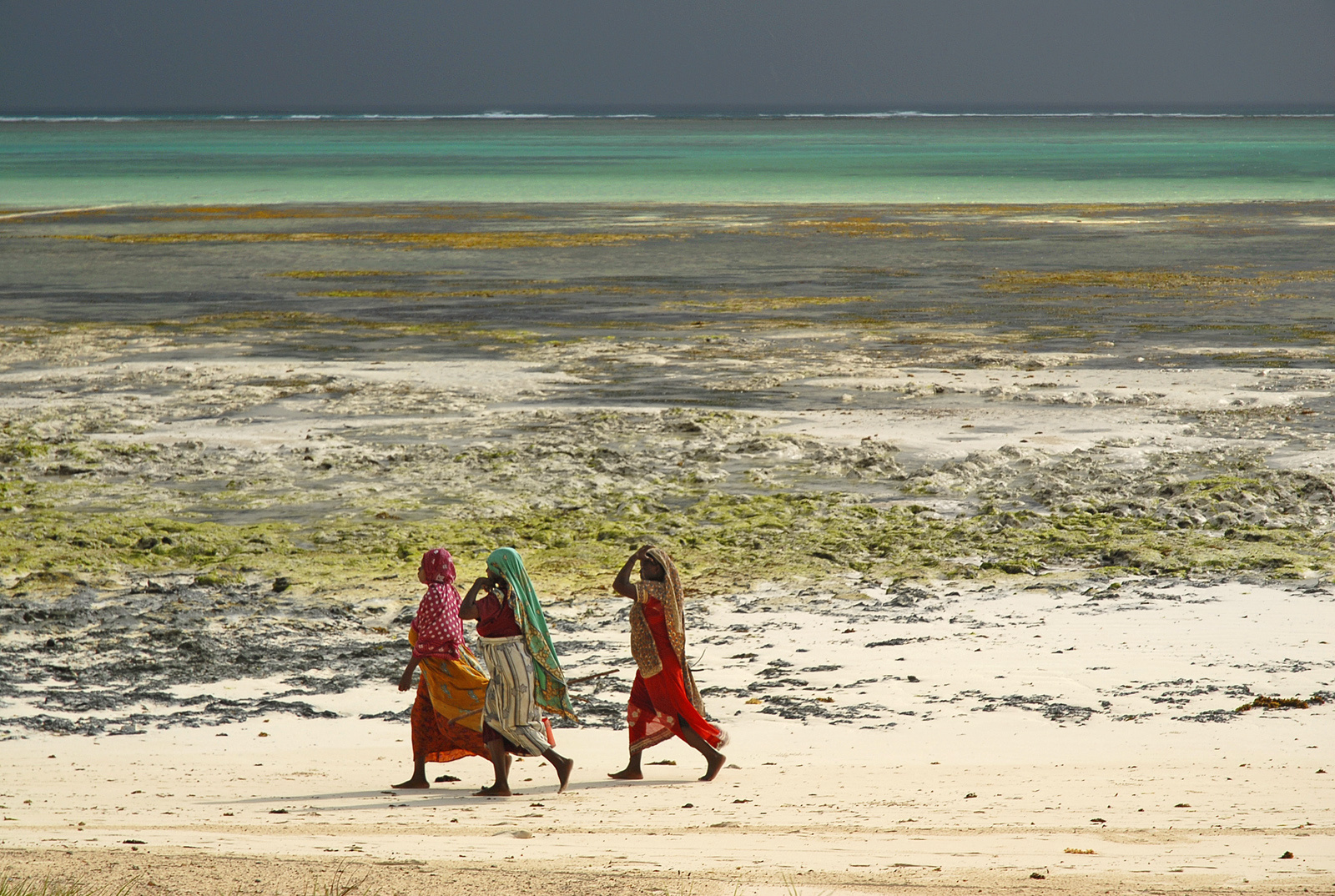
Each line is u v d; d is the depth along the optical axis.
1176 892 13.76
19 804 21.39
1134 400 69.56
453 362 83.44
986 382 75.56
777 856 16.41
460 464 56.41
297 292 119.00
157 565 42.53
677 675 24.22
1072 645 33.25
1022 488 52.28
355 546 44.03
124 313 105.88
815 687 30.77
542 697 23.75
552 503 50.22
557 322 100.88
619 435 62.53
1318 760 23.42
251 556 42.97
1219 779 22.08
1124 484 52.31
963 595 38.88
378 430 63.78
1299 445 59.06
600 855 16.45
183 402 70.44
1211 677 29.95
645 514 48.66
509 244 160.62
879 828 18.61
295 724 28.70
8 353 86.38
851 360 83.81
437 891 13.88
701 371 80.19
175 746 26.98
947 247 157.38
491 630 23.50
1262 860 15.84
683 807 21.09
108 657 33.59
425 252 153.00
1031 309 106.88
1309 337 90.38
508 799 22.59
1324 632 33.47
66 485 52.94
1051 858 16.16
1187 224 187.88
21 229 183.75
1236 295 113.38
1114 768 23.47
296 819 20.08
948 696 29.53
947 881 14.58
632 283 124.94
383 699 30.52
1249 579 39.53
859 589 39.81
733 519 47.97
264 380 76.75
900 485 53.22
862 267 137.00
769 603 38.50
